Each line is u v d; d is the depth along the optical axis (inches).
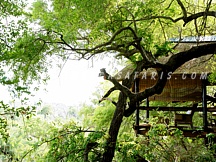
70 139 255.1
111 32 229.8
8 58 186.5
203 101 335.9
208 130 324.2
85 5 195.9
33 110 194.4
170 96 398.9
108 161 258.1
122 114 266.7
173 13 244.8
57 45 212.1
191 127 357.7
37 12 206.5
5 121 190.2
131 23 226.2
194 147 299.3
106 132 273.6
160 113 366.0
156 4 221.6
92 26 212.7
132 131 541.0
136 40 219.1
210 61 339.3
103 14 205.5
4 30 184.7
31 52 198.5
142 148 285.9
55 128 261.1
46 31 201.5
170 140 303.7
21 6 190.5
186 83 362.3
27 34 193.2
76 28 210.4
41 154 262.1
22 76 202.1
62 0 203.8
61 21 199.6
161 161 293.7
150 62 230.4
